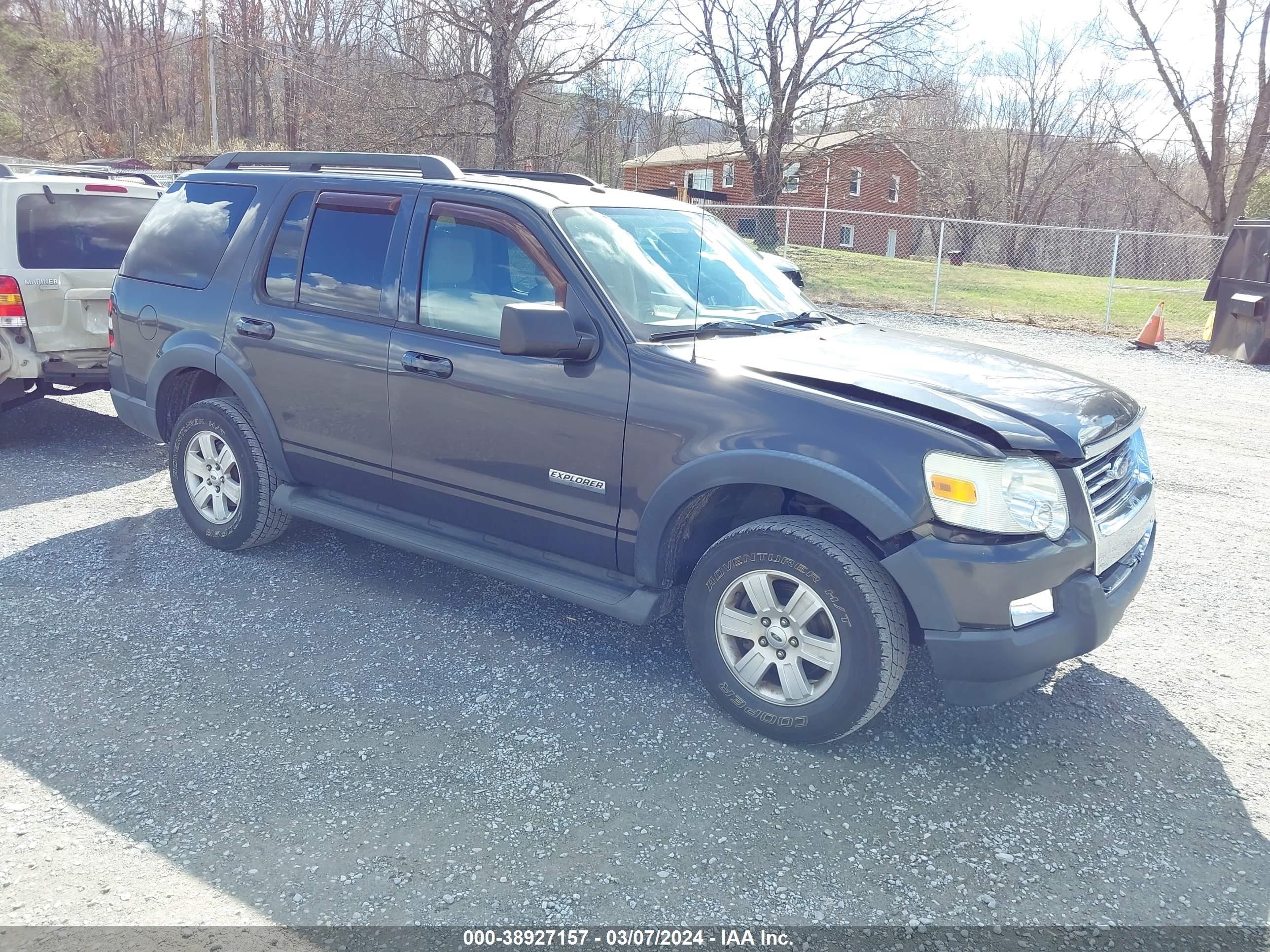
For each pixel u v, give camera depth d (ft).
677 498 11.30
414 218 13.78
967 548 9.93
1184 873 9.14
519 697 12.16
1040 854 9.37
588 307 12.05
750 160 92.43
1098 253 142.41
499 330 12.80
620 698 12.23
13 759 10.50
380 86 86.84
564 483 12.32
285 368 14.93
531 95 83.66
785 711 11.02
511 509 12.99
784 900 8.63
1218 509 20.90
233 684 12.28
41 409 27.94
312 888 8.61
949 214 148.46
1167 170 144.77
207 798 9.90
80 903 8.33
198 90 184.96
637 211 14.10
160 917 8.19
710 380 11.18
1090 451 10.35
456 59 84.79
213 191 16.72
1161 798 10.38
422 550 13.91
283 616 14.35
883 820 9.84
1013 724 11.84
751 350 11.93
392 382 13.67
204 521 16.62
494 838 9.37
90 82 120.98
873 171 115.55
